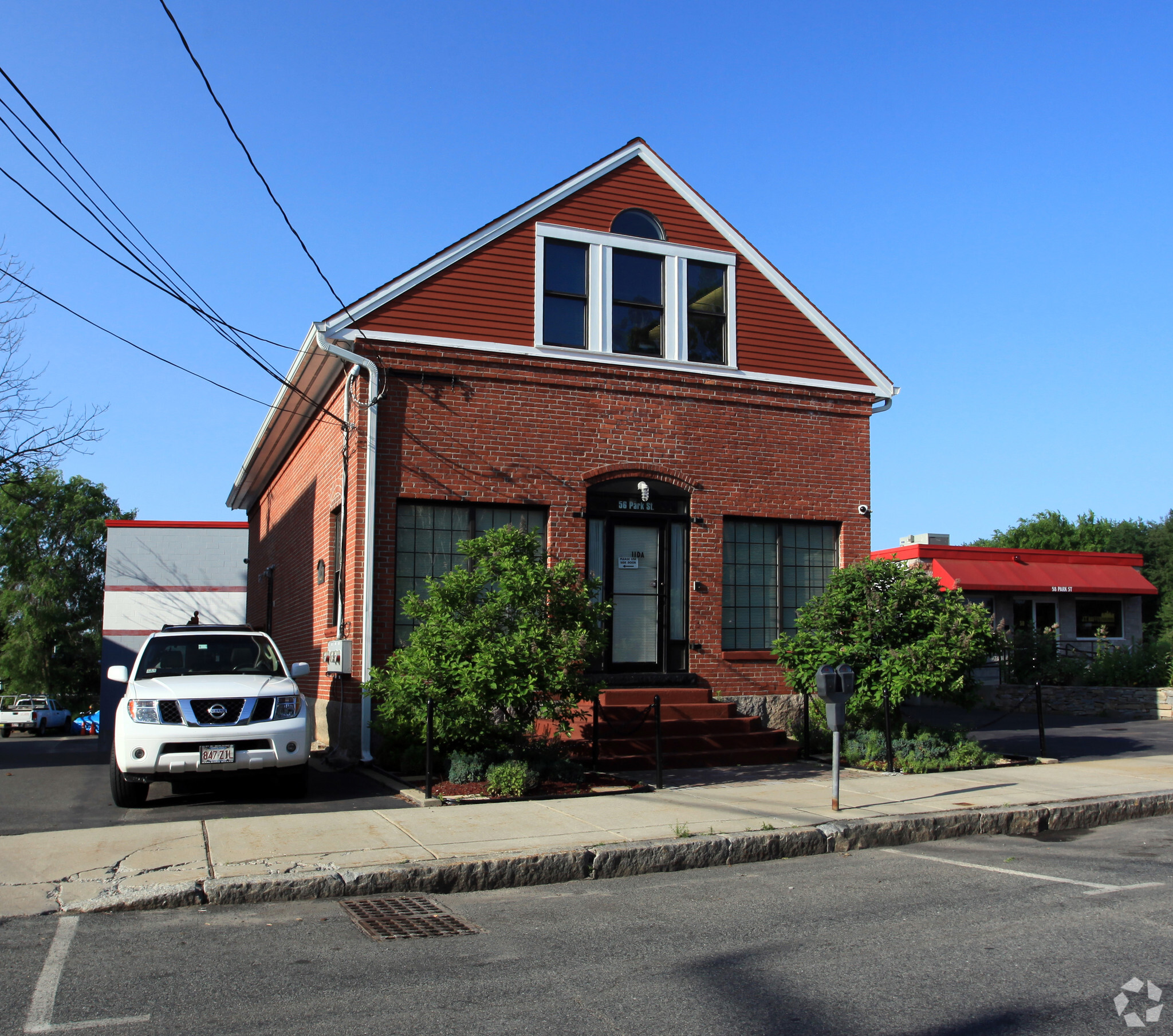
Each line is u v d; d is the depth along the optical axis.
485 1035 4.39
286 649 19.98
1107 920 6.35
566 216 14.96
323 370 14.73
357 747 12.93
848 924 6.30
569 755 12.41
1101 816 10.28
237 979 5.18
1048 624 31.98
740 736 13.82
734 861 8.33
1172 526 49.72
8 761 15.98
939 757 13.05
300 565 18.45
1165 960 5.49
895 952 5.66
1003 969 5.34
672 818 9.21
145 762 9.62
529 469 14.32
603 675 14.45
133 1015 4.62
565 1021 4.57
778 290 16.38
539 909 6.77
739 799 10.31
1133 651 24.31
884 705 12.91
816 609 14.00
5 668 56.19
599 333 14.95
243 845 7.92
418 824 8.86
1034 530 55.19
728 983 5.11
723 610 15.58
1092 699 23.22
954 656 12.65
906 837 9.24
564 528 14.45
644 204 15.50
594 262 15.08
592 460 14.73
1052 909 6.65
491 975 5.25
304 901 6.89
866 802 10.22
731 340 15.86
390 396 13.67
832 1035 4.40
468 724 10.70
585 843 8.11
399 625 13.51
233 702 10.05
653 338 15.50
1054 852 8.77
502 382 14.30
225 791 11.10
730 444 15.70
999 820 9.74
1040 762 13.62
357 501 13.36
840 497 16.42
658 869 8.01
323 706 15.06
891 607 13.16
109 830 8.46
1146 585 31.91
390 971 5.33
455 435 13.96
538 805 9.91
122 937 5.95
